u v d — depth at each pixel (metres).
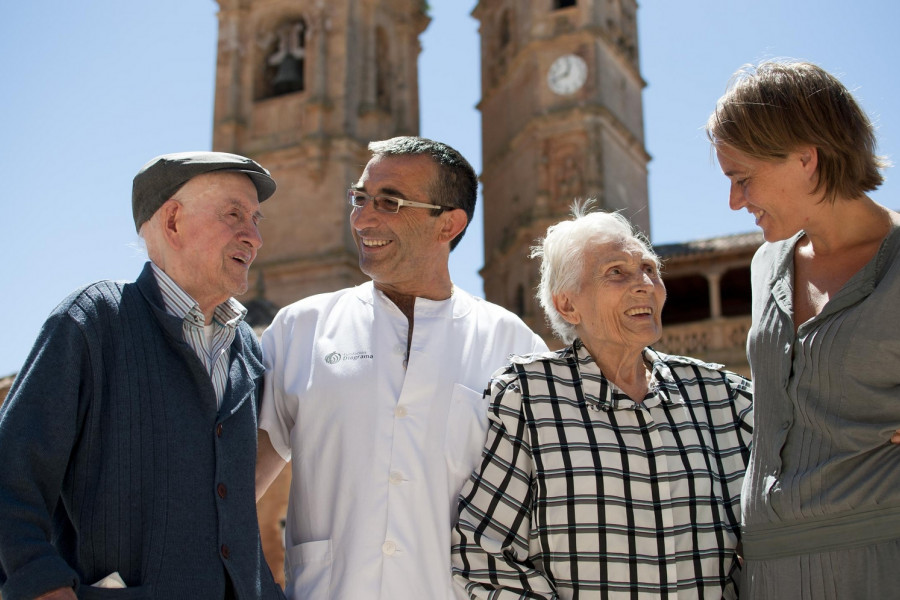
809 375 3.91
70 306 3.92
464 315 5.20
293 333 5.08
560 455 4.49
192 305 4.22
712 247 33.06
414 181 5.04
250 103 40.31
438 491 4.64
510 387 4.67
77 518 3.76
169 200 4.30
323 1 40.22
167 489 3.87
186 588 3.80
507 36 43.94
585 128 37.69
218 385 4.30
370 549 4.47
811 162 3.91
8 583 3.39
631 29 43.50
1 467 3.54
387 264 5.02
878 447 3.74
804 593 3.81
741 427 4.83
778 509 3.95
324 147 37.88
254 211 4.45
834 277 4.03
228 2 41.81
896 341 3.66
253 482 4.23
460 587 4.54
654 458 4.52
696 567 4.41
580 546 4.38
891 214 4.00
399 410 4.73
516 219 39.31
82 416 3.83
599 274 4.68
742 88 4.00
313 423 4.77
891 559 3.64
